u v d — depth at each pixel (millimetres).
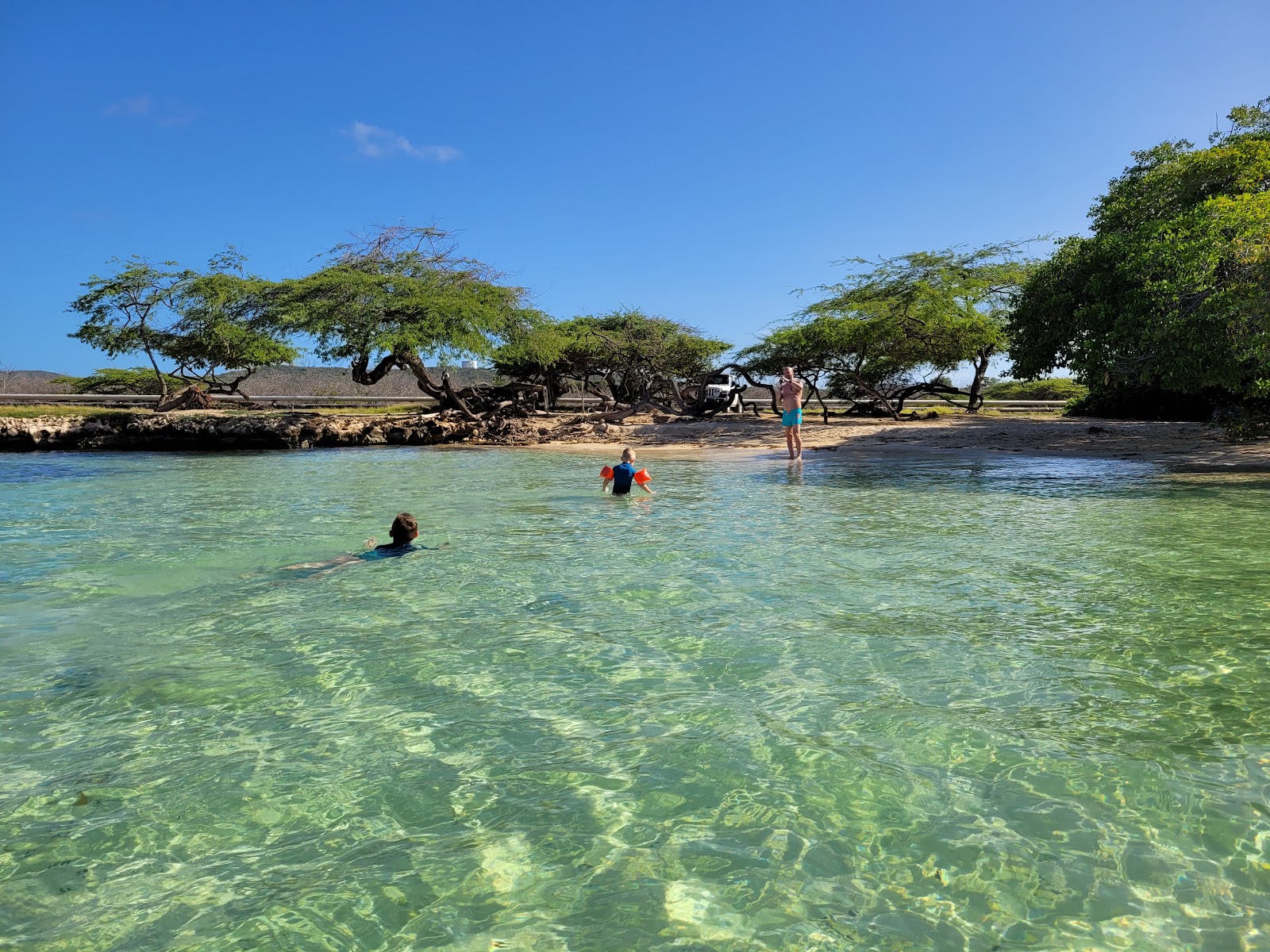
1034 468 17031
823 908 2625
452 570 7645
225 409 37844
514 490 14391
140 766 3672
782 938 2479
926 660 4965
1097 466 17172
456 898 2709
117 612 6195
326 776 3570
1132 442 21531
